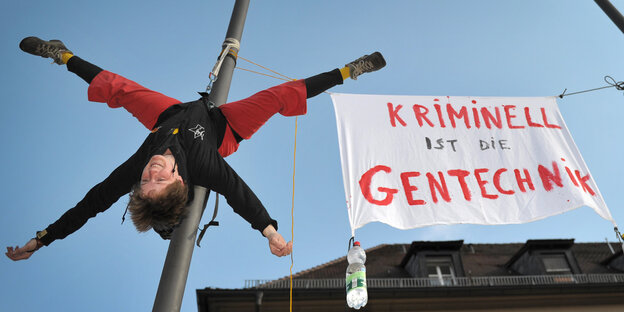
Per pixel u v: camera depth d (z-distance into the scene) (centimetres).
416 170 468
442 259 1317
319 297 1086
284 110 259
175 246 228
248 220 219
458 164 480
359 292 369
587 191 476
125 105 253
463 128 511
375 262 1405
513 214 454
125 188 217
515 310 1116
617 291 1130
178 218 201
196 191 241
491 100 541
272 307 1078
